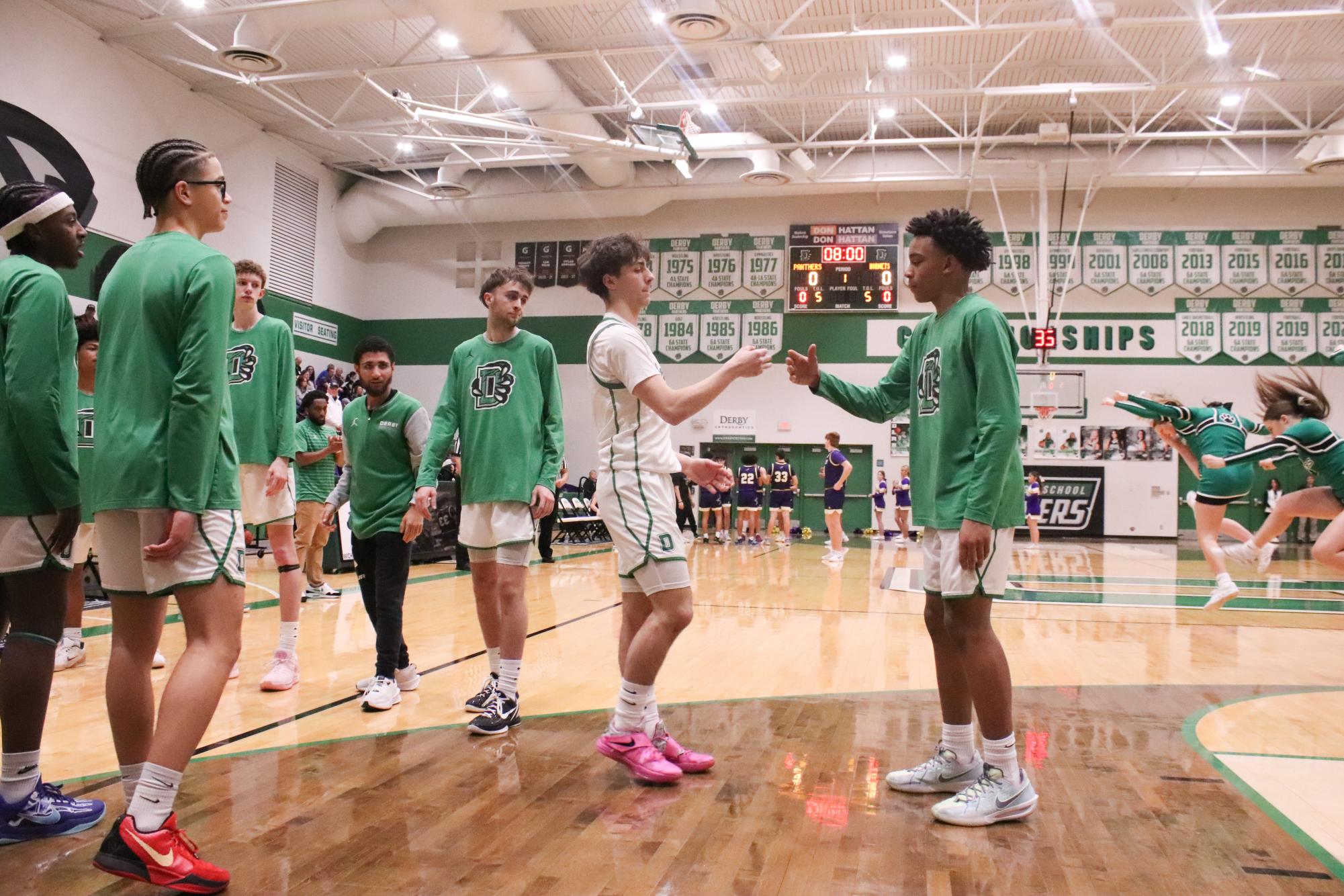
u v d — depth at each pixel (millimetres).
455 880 1855
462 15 10805
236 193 15422
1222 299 17000
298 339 17047
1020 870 1945
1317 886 1872
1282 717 3420
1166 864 1989
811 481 18234
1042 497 17281
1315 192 16781
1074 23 10273
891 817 2289
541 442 3396
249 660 4520
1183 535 16906
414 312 19203
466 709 3447
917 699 3664
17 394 2031
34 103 11641
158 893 1804
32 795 2121
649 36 13250
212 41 12891
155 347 1874
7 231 2146
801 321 18172
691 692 3787
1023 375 17062
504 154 16859
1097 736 3125
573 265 18703
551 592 7723
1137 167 16156
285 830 2141
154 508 1842
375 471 3592
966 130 14805
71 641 4312
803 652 4781
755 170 15703
